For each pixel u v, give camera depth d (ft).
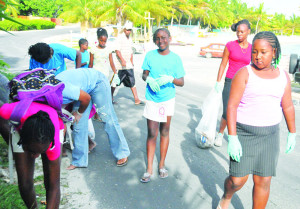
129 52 21.89
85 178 11.77
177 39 136.77
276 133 8.24
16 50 64.44
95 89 11.74
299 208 10.34
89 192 10.77
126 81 22.50
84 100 9.90
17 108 6.82
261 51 7.70
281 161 14.08
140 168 12.84
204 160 13.83
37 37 110.83
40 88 7.15
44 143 6.37
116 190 11.00
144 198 10.57
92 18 118.52
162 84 10.96
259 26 261.03
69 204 9.95
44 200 9.66
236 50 13.92
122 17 112.16
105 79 12.14
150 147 11.86
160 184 11.58
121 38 21.59
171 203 10.34
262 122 8.09
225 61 14.47
